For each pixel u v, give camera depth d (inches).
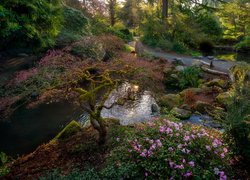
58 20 323.9
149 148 191.5
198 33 873.5
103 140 227.8
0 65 311.9
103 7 876.6
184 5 896.9
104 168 195.5
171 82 483.5
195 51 829.2
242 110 190.7
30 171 218.1
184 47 792.9
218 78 507.5
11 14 234.5
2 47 285.4
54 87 213.5
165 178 173.6
